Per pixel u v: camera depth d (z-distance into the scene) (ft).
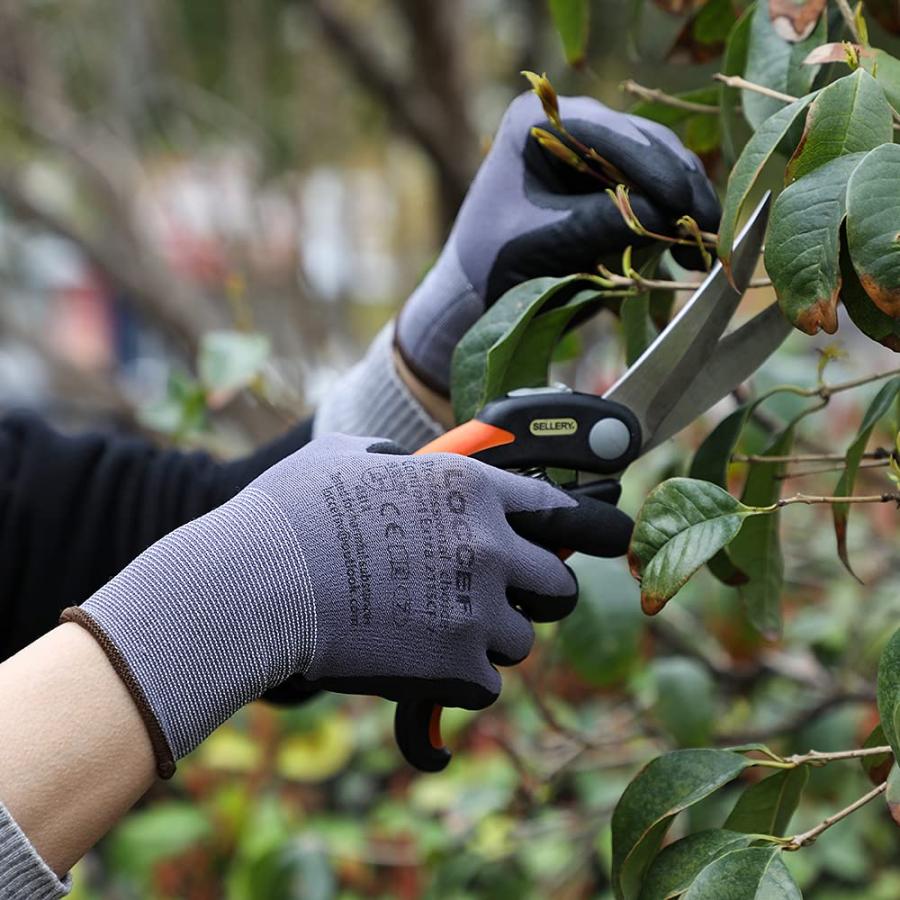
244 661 2.12
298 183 11.10
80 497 3.49
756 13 2.45
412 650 2.23
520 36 8.51
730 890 1.98
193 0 10.00
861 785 4.33
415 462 2.30
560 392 2.49
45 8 10.45
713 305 2.42
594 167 2.64
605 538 2.43
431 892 4.66
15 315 9.61
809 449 4.32
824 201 1.89
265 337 4.47
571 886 4.59
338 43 7.18
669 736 3.97
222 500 3.43
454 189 7.24
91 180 9.12
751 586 2.74
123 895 5.87
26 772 1.97
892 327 1.96
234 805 5.47
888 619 4.47
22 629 3.45
